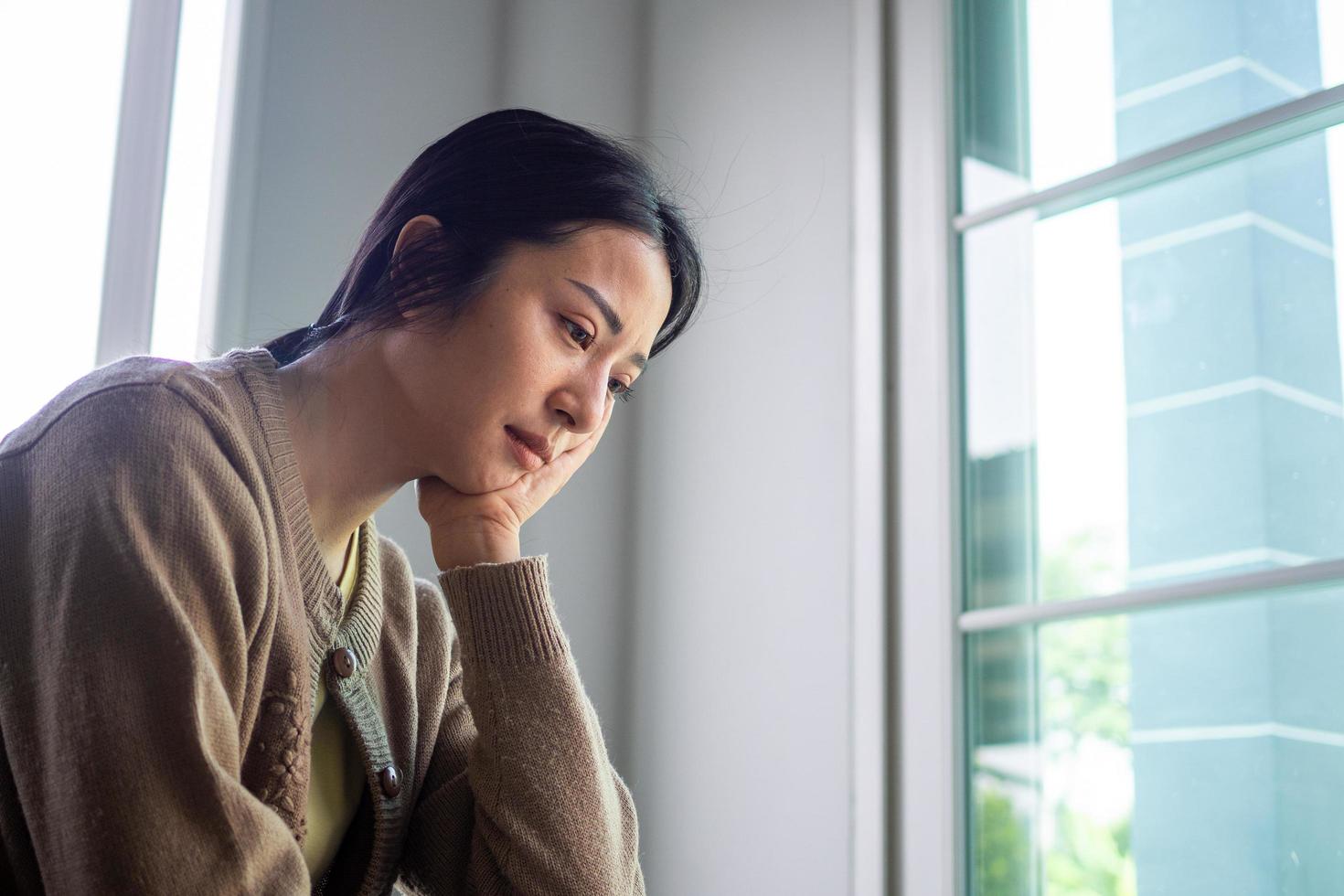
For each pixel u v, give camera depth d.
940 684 1.63
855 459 1.76
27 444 0.82
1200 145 1.52
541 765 0.97
